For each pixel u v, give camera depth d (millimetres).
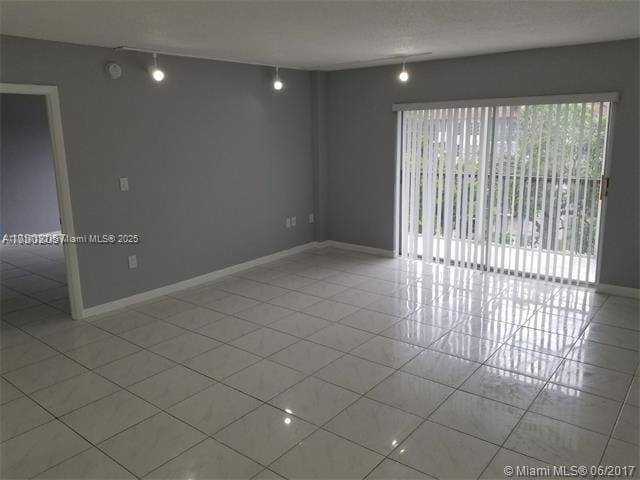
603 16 3350
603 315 4301
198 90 5070
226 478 2418
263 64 5648
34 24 3344
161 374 3432
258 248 6051
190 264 5277
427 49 4672
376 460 2525
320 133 6492
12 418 2943
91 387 3277
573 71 4594
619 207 4598
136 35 3773
